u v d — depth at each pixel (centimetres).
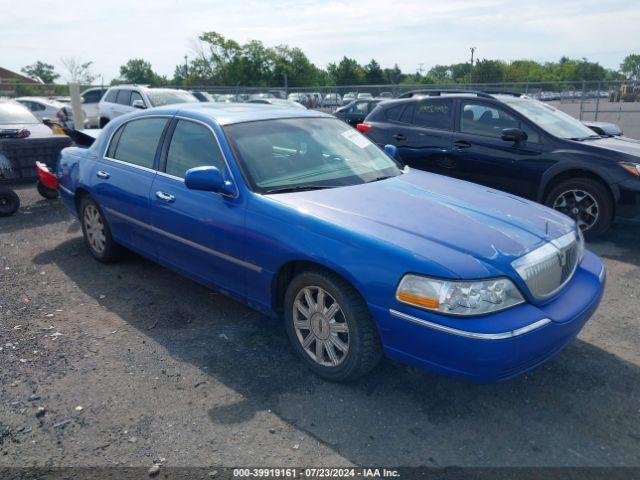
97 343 388
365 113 1744
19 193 888
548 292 309
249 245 358
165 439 287
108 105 1586
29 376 343
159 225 435
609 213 618
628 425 301
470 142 715
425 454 277
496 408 315
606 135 758
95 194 509
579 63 10219
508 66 8100
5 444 282
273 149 401
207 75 7200
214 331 406
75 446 281
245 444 283
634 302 465
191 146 421
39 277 513
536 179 662
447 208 348
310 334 344
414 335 287
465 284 277
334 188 376
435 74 10831
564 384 340
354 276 303
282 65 7562
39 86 3694
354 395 326
